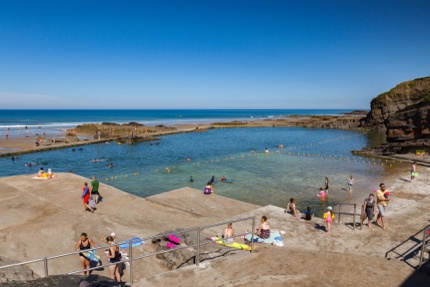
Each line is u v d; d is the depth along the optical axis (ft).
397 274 27.48
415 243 38.34
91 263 33.27
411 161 122.62
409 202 62.54
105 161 134.82
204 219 49.47
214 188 89.56
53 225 46.14
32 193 62.39
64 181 71.61
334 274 26.71
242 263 28.37
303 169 116.37
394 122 150.41
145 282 24.43
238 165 125.59
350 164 125.08
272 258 29.71
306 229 44.37
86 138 219.41
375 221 46.65
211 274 25.93
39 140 181.16
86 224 47.24
